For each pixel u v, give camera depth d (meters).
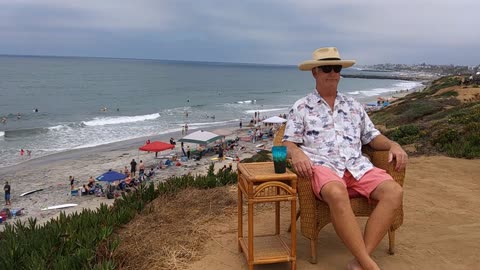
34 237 3.38
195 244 3.35
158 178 22.17
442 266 2.97
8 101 61.03
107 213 4.08
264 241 3.17
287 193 2.74
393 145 3.09
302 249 3.25
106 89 85.88
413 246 3.33
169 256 3.12
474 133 8.33
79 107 56.88
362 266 2.54
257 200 2.69
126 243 3.34
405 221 3.96
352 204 2.98
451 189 5.19
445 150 8.17
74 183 21.27
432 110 27.25
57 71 143.12
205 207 4.29
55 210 17.30
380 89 109.56
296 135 3.16
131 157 27.72
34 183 21.30
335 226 2.64
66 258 2.84
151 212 4.23
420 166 6.67
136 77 131.38
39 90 78.31
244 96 82.50
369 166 3.00
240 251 3.23
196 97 77.19
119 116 48.75
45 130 37.59
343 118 3.13
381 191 2.78
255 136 35.97
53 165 25.14
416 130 12.91
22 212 17.00
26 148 30.00
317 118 3.12
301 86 121.62
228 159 27.61
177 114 52.31
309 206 2.88
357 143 3.13
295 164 2.83
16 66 167.00
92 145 31.67
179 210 4.21
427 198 4.79
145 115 49.38
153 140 34.22
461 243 3.38
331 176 2.77
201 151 28.94
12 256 2.98
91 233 3.31
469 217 4.08
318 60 3.07
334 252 3.18
